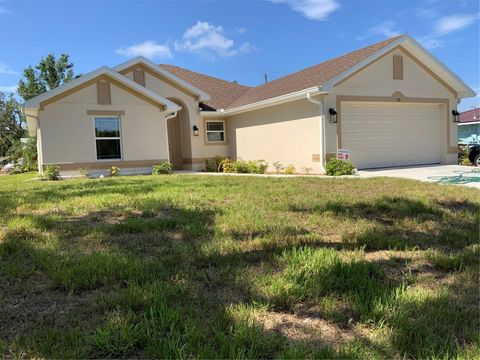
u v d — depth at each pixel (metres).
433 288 3.18
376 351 2.27
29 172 23.31
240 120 18.31
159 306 2.70
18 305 2.83
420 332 2.44
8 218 5.41
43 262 3.56
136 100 15.33
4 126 43.28
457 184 9.12
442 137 16.47
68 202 6.65
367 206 6.24
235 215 5.53
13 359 2.17
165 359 2.15
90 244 4.19
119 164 15.10
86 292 3.05
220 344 2.29
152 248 4.11
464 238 4.54
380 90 14.65
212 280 3.23
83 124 14.47
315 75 15.60
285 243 4.24
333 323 2.62
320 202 6.52
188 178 11.11
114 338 2.30
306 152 14.44
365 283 3.14
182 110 18.38
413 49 15.13
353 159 14.47
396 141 15.45
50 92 13.76
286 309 2.82
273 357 2.22
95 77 14.52
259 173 15.32
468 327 2.55
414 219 5.38
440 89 16.09
